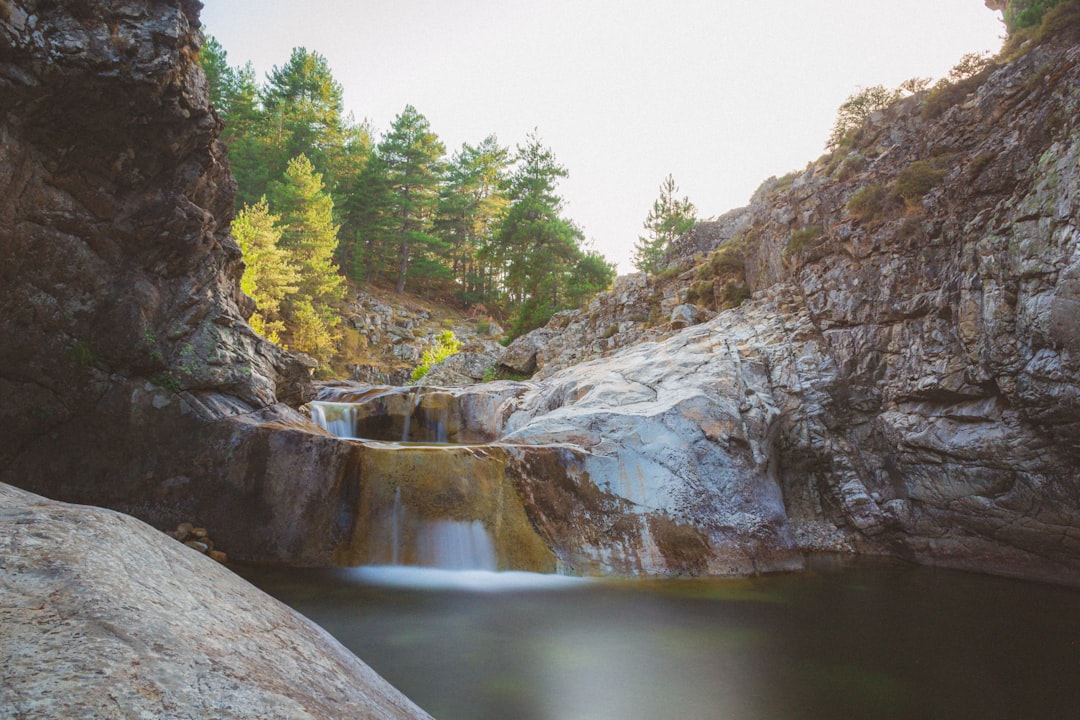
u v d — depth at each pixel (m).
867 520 12.97
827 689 5.87
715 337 16.48
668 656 6.68
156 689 1.57
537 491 11.05
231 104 56.62
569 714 5.20
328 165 60.75
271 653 2.19
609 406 13.68
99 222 10.56
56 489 10.44
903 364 13.11
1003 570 11.19
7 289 9.91
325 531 10.54
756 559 11.16
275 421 11.60
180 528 10.46
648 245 51.00
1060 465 10.46
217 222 12.72
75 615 1.71
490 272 68.81
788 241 18.28
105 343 10.77
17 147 9.32
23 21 8.56
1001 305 10.80
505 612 8.16
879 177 16.05
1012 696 5.77
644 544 10.80
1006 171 11.81
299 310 44.66
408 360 51.53
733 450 12.41
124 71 9.30
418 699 5.38
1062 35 13.54
